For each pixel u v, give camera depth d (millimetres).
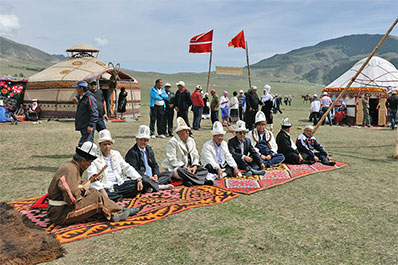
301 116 24328
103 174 4816
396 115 15750
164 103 11453
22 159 7824
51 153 8609
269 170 6547
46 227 3801
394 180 6137
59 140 10891
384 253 3295
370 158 8258
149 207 4566
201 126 15781
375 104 18438
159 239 3557
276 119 21203
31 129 13961
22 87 19672
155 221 4062
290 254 3250
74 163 3896
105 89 20172
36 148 9320
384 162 7777
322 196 5164
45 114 18781
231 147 6531
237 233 3738
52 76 19031
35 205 4305
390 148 9758
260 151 7059
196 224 3982
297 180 6152
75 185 3811
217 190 5449
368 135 12883
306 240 3578
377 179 6219
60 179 3770
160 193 5258
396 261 3129
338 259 3160
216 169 6059
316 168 6992
